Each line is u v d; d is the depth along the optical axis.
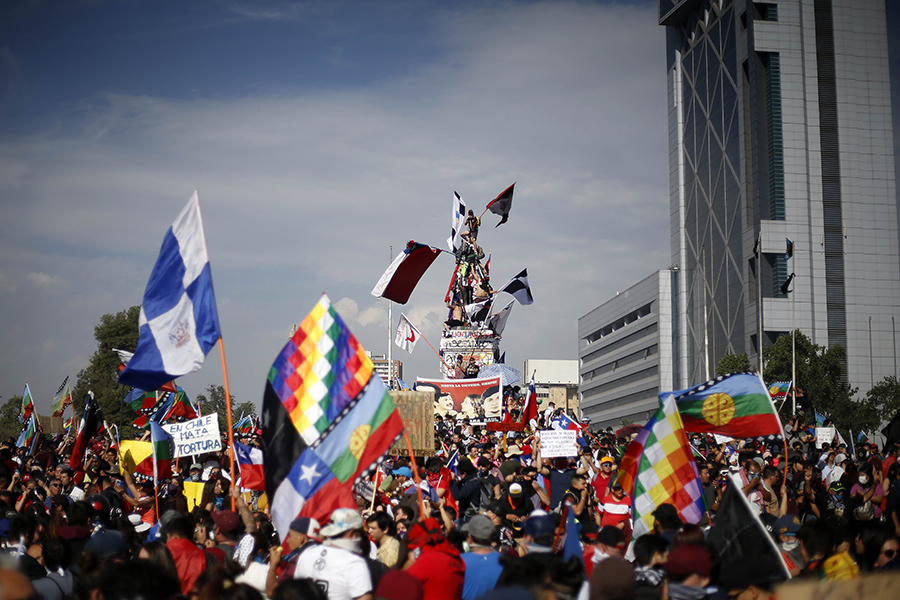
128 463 18.55
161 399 28.08
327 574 7.76
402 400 18.77
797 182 146.50
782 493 14.20
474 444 22.86
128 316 81.31
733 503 8.59
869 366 141.75
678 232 174.88
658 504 11.38
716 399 13.83
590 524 10.23
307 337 10.54
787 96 148.50
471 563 8.96
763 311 141.50
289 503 10.04
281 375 10.45
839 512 18.58
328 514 9.93
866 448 26.38
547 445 17.77
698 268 166.00
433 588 8.20
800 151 147.25
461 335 51.56
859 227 146.12
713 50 165.00
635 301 183.00
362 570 7.80
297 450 10.17
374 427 10.14
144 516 15.07
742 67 154.88
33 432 29.53
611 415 196.62
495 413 41.00
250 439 25.05
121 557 8.85
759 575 7.06
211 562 9.59
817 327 142.62
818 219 145.75
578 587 6.81
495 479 16.20
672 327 170.12
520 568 6.80
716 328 157.38
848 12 150.62
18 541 9.79
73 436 31.28
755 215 148.12
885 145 148.62
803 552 9.30
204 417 20.55
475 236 52.56
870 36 150.75
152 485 16.47
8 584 4.54
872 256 145.25
